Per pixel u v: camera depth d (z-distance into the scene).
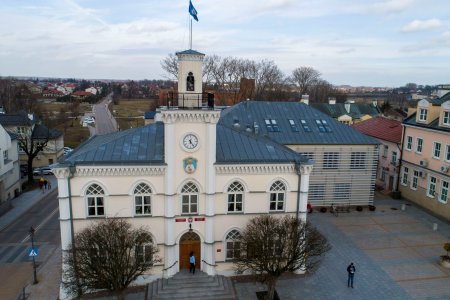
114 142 31.83
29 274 34.19
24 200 55.88
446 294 31.53
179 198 31.28
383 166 61.56
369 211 50.44
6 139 53.34
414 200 53.59
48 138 68.81
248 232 29.67
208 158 30.66
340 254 38.19
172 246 31.66
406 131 55.56
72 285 27.72
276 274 28.73
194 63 29.91
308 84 152.62
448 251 35.62
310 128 49.28
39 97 196.62
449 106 46.97
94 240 26.48
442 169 47.53
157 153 31.33
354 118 100.31
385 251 39.09
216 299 30.11
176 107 30.14
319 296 30.84
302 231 29.44
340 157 48.72
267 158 32.56
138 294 30.75
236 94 105.62
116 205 30.66
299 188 33.12
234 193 32.38
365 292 31.59
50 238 42.31
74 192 29.84
